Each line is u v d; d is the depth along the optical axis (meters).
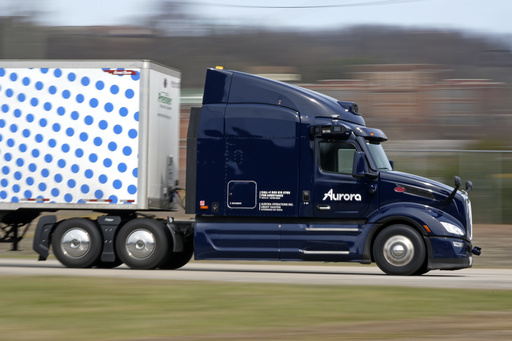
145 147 40.69
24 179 41.53
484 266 50.66
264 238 39.66
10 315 22.22
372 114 96.56
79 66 41.22
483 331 19.62
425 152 66.31
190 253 43.59
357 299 26.23
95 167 41.00
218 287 29.67
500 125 94.88
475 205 66.00
